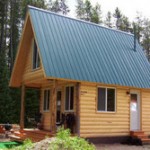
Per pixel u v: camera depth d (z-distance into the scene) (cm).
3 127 2656
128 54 2302
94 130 1905
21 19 4759
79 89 1862
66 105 2017
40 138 1850
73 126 1869
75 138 812
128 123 2088
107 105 1994
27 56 2220
